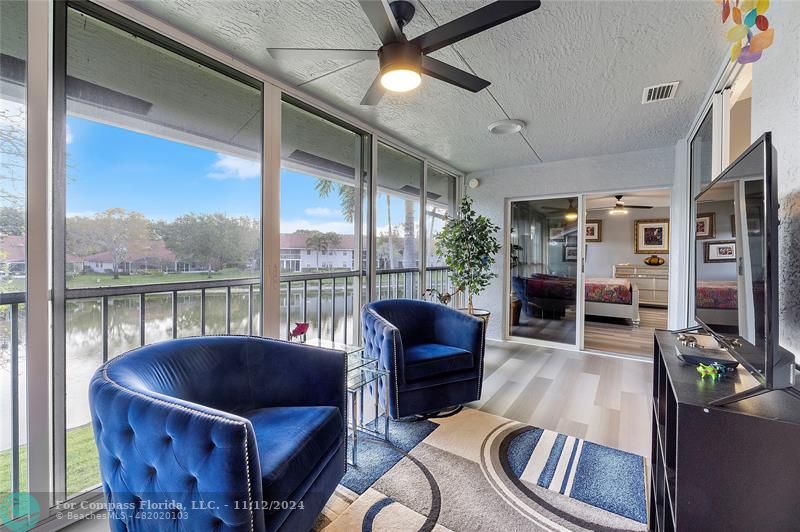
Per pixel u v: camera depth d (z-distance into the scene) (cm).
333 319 305
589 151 388
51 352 148
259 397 166
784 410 86
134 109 177
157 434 101
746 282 106
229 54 211
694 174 314
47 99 143
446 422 239
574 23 175
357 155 321
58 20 150
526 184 452
